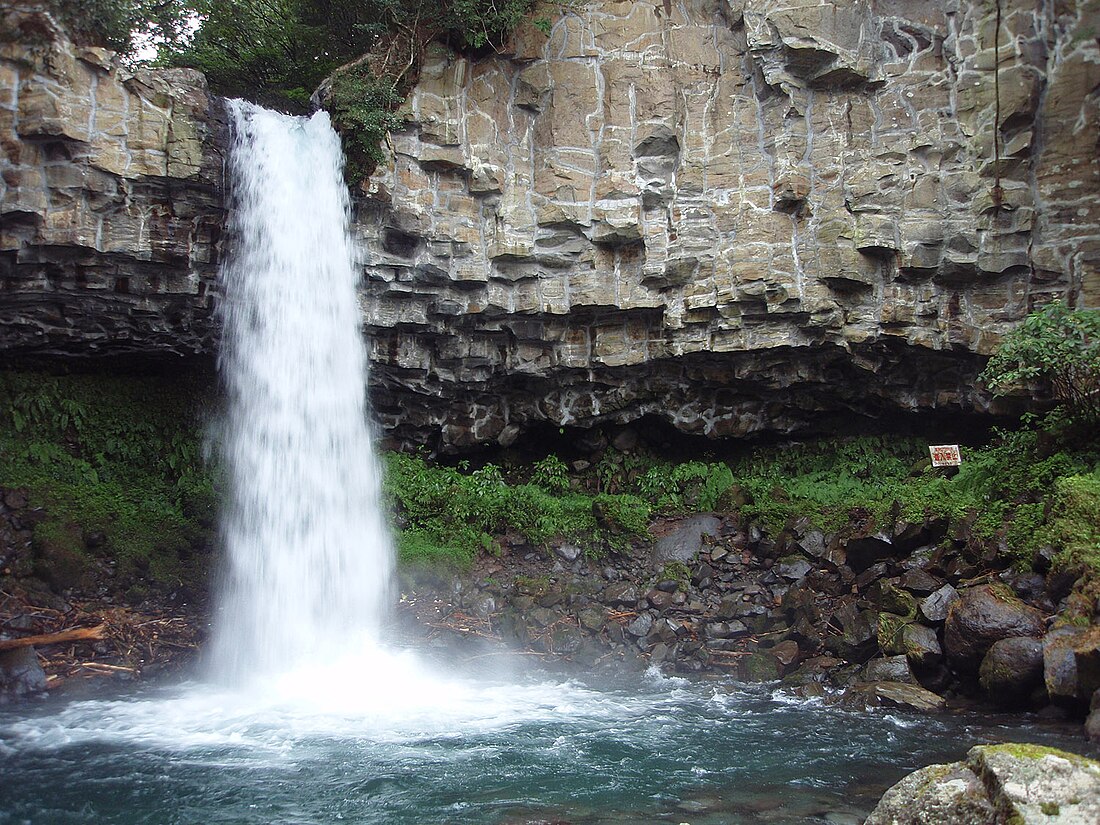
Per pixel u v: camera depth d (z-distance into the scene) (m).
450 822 5.95
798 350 13.43
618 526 13.45
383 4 12.70
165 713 8.80
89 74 10.80
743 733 8.12
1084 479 9.21
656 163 13.49
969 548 10.17
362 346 13.40
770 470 14.62
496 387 14.72
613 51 13.73
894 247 12.70
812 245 12.95
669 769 7.07
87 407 13.45
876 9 13.03
